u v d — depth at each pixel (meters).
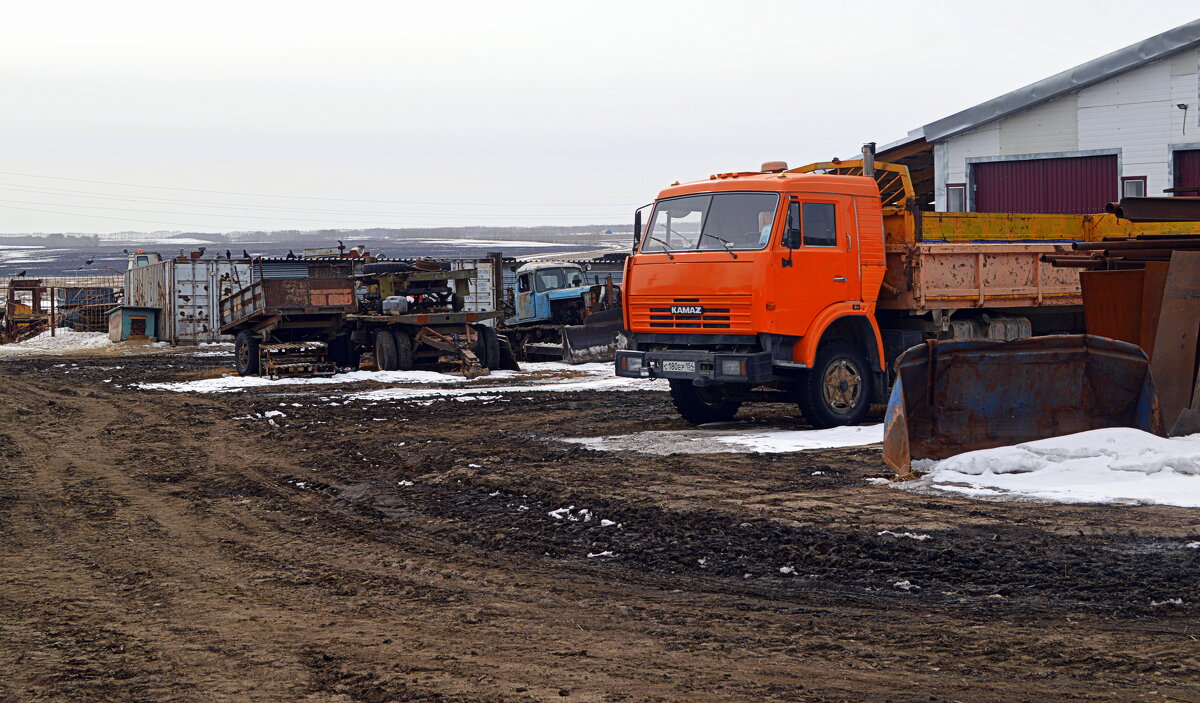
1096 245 12.66
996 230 14.97
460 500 9.77
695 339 13.29
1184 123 21.95
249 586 7.05
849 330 13.84
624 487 9.76
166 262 42.69
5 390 22.50
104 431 15.56
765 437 12.64
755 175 13.53
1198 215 13.09
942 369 10.16
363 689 4.98
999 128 24.55
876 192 13.66
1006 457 9.61
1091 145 23.23
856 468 10.34
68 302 53.97
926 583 6.56
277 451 13.36
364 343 26.47
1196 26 21.41
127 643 5.79
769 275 12.60
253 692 4.98
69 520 9.39
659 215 13.80
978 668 5.07
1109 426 10.24
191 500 10.33
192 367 30.33
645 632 5.82
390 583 7.06
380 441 13.72
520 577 7.14
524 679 5.06
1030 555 6.95
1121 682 4.82
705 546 7.66
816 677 5.00
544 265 30.88
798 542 7.57
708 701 4.71
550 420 15.56
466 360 24.39
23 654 5.62
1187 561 6.66
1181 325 11.21
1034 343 10.11
